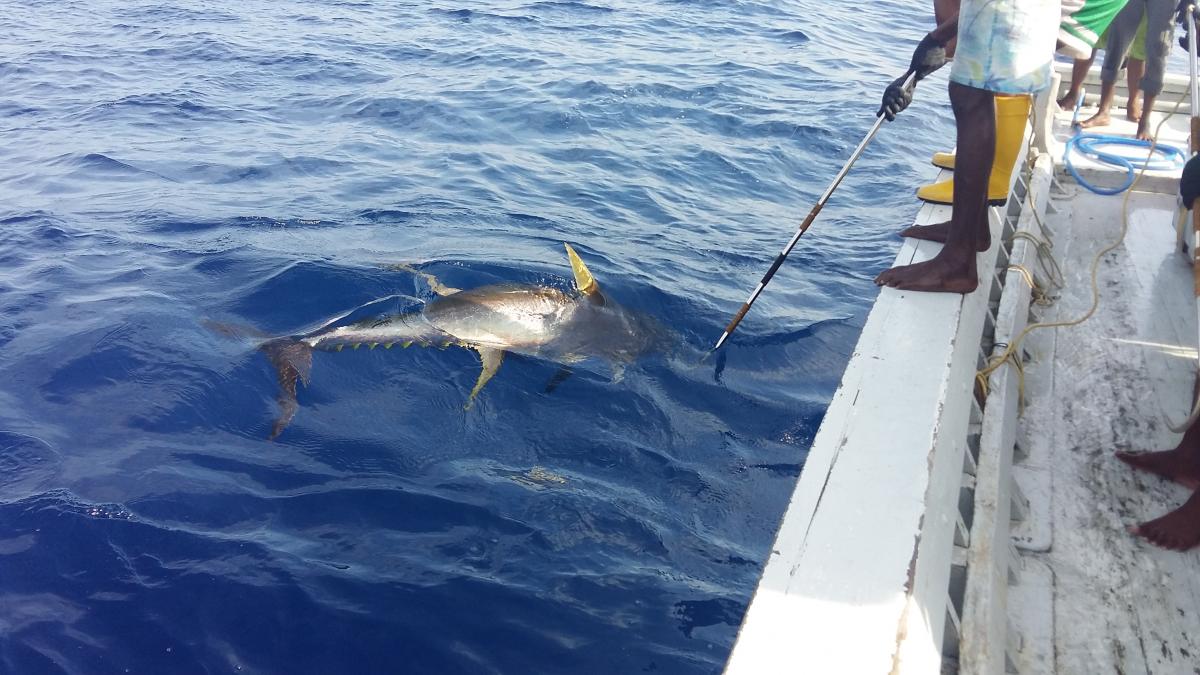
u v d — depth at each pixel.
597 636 3.55
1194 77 5.96
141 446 4.55
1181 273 5.46
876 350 3.57
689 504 4.30
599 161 8.74
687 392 5.10
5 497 4.16
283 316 5.77
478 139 9.24
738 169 8.71
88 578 3.75
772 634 2.27
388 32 13.48
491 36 13.23
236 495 4.25
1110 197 6.60
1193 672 2.93
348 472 4.43
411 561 3.89
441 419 4.83
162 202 7.59
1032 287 5.06
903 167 8.98
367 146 9.05
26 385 4.99
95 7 15.10
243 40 13.04
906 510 2.69
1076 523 3.55
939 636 2.47
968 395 3.55
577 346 5.34
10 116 9.92
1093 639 3.04
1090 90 8.83
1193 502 3.42
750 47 13.07
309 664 3.41
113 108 10.18
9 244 6.73
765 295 6.27
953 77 3.71
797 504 2.73
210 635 3.51
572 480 4.42
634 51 12.54
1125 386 4.39
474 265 6.40
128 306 5.79
